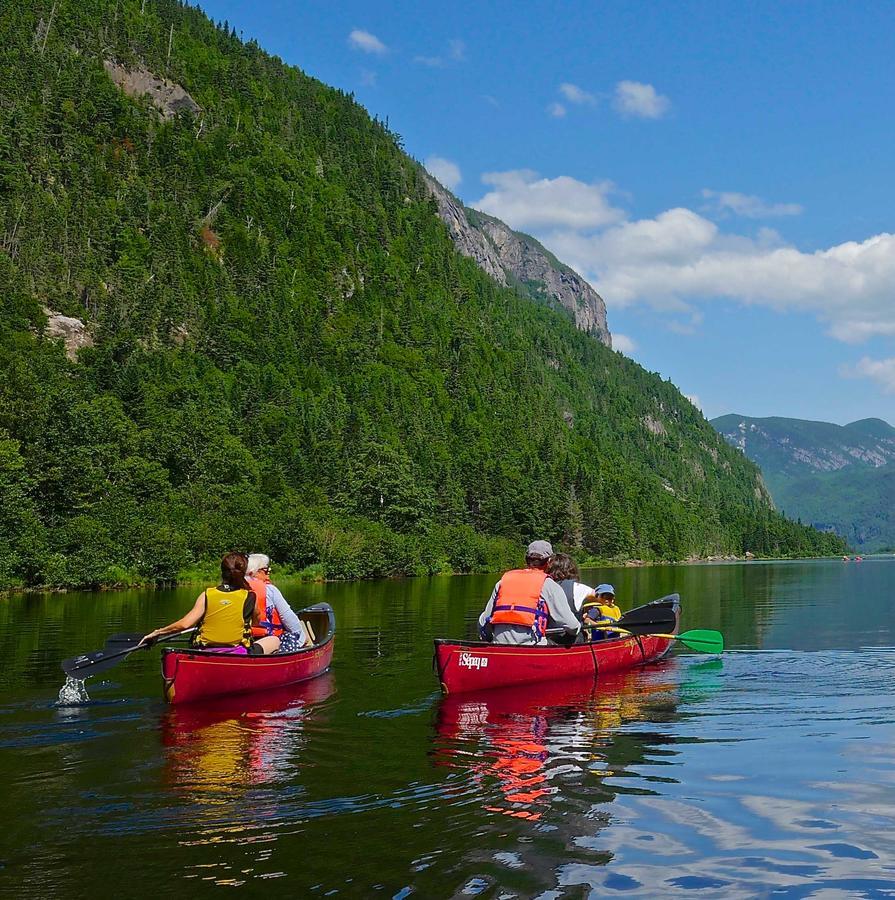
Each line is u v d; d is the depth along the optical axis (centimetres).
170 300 12812
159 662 1277
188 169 17375
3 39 16962
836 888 449
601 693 1046
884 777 656
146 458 7000
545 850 501
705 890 445
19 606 2775
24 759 716
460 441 13962
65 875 468
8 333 9494
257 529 5934
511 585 1098
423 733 820
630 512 14288
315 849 502
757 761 705
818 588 4284
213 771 677
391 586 4850
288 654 1083
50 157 14975
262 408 11062
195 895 442
